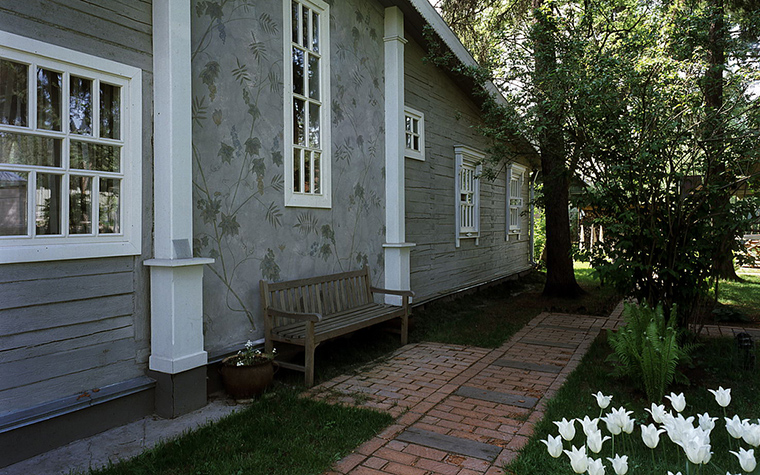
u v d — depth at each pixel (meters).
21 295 2.64
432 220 7.78
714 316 6.62
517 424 3.21
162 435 2.96
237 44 3.97
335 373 4.33
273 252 4.37
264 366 3.63
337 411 3.35
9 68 2.65
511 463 2.62
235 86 3.96
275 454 2.76
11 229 2.65
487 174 7.59
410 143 7.11
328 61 5.05
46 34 2.74
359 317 4.75
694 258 4.48
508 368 4.52
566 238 9.01
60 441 2.79
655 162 4.21
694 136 4.42
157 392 3.27
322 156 5.01
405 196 6.96
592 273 4.62
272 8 4.33
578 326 6.46
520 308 7.88
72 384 2.88
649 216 4.55
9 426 2.54
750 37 4.78
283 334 4.09
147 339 3.31
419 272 7.32
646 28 5.24
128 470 2.51
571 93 4.87
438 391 3.86
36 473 2.49
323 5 4.99
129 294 3.20
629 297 4.97
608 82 4.61
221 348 3.85
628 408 3.46
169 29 3.22
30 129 2.70
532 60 5.92
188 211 3.35
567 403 3.52
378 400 3.65
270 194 4.33
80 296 2.92
